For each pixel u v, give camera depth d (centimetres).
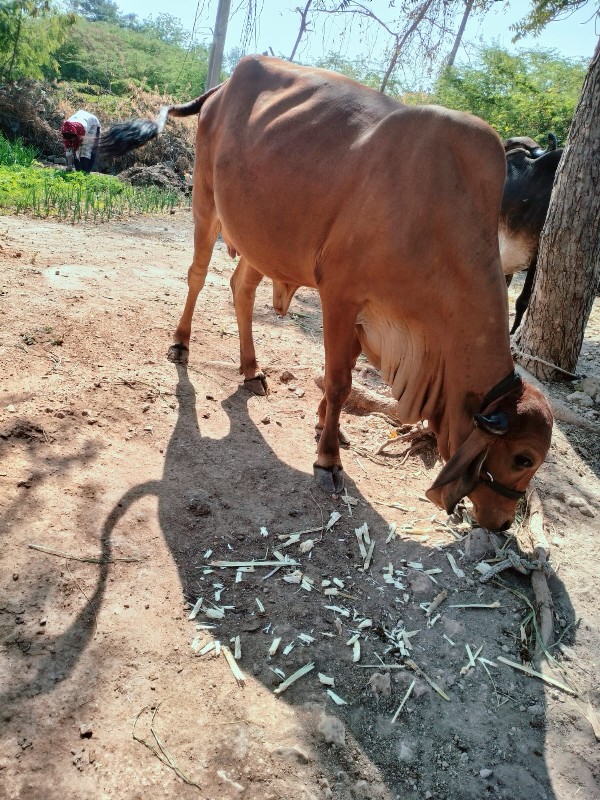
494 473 298
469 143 296
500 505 307
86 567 283
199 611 276
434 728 243
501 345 300
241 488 360
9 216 851
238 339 550
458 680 265
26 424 364
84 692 230
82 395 408
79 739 215
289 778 215
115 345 484
